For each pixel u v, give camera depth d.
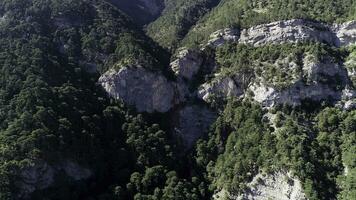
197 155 186.38
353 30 197.50
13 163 157.38
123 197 168.50
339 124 175.00
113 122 189.12
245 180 168.25
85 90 195.88
